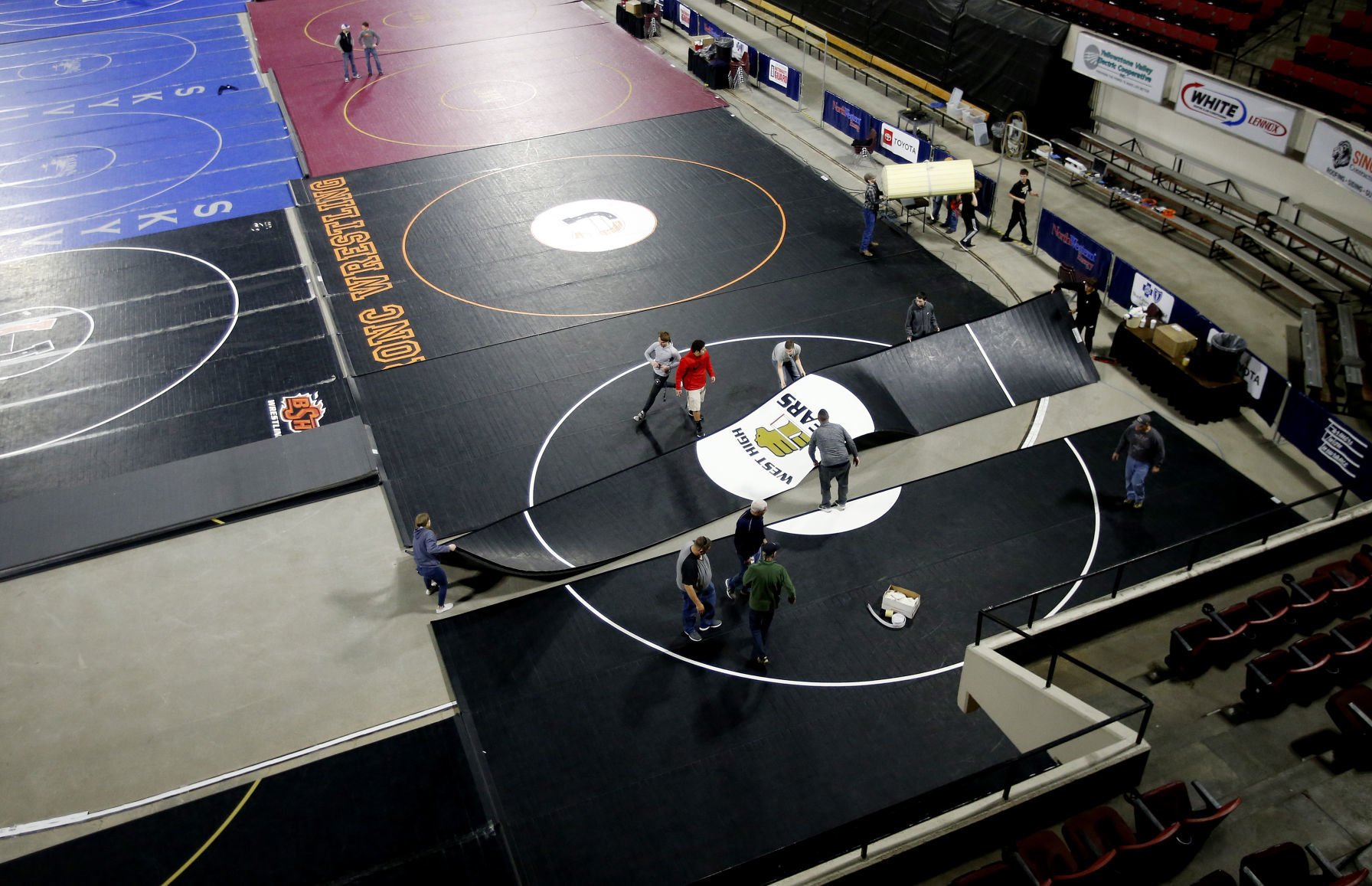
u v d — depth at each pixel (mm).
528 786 13328
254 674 15102
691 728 13992
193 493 18156
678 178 29719
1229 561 14109
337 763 13742
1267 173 25203
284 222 27766
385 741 14031
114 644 15641
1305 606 12703
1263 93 23969
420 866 12414
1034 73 30078
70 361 22281
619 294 24312
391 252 26188
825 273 25047
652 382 21281
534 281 24859
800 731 13883
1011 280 24703
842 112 32031
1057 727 11625
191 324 23484
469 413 20500
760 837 12547
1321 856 9297
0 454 19672
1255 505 17500
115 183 30266
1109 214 27500
